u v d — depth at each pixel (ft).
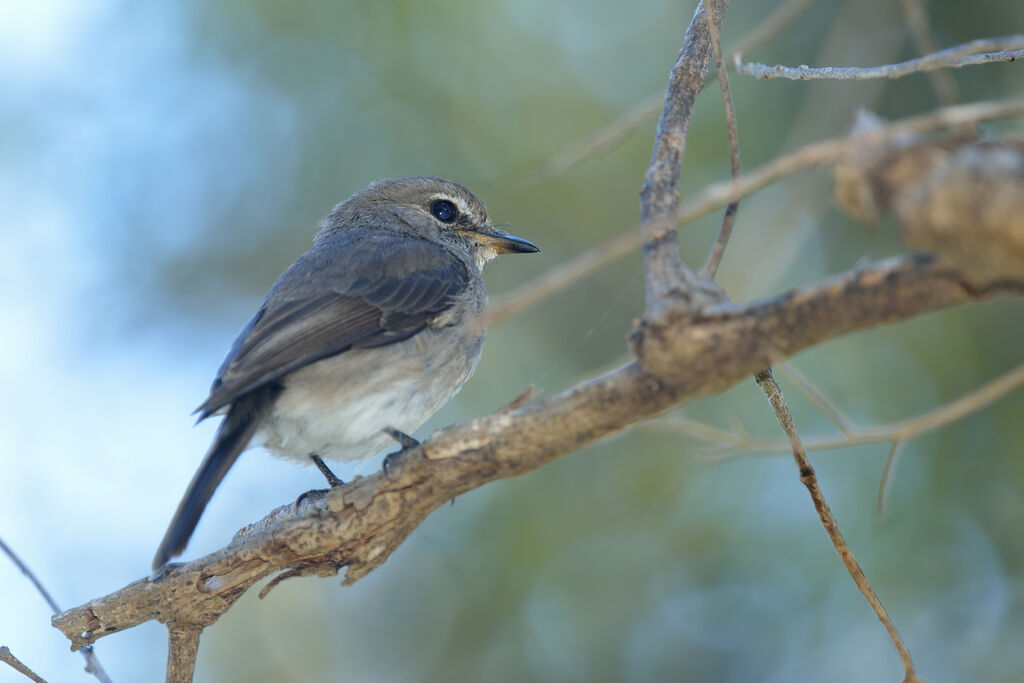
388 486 21.68
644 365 17.92
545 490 43.32
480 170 46.32
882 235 40.70
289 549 22.90
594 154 29.81
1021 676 35.99
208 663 44.75
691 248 43.57
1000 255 14.23
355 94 47.29
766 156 42.73
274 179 47.80
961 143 15.07
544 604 42.09
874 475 39.37
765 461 41.11
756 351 17.03
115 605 23.80
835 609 38.55
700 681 39.68
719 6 23.31
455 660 42.60
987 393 24.80
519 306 15.55
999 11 40.60
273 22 47.21
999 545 37.99
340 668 43.98
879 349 40.60
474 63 47.21
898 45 40.16
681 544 41.60
